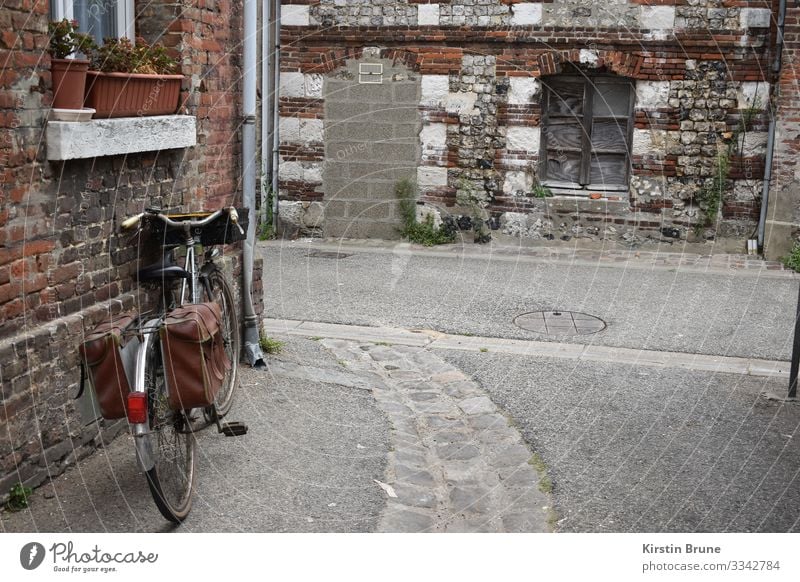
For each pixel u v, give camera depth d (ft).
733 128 37.99
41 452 13.19
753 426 17.42
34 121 12.78
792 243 36.96
